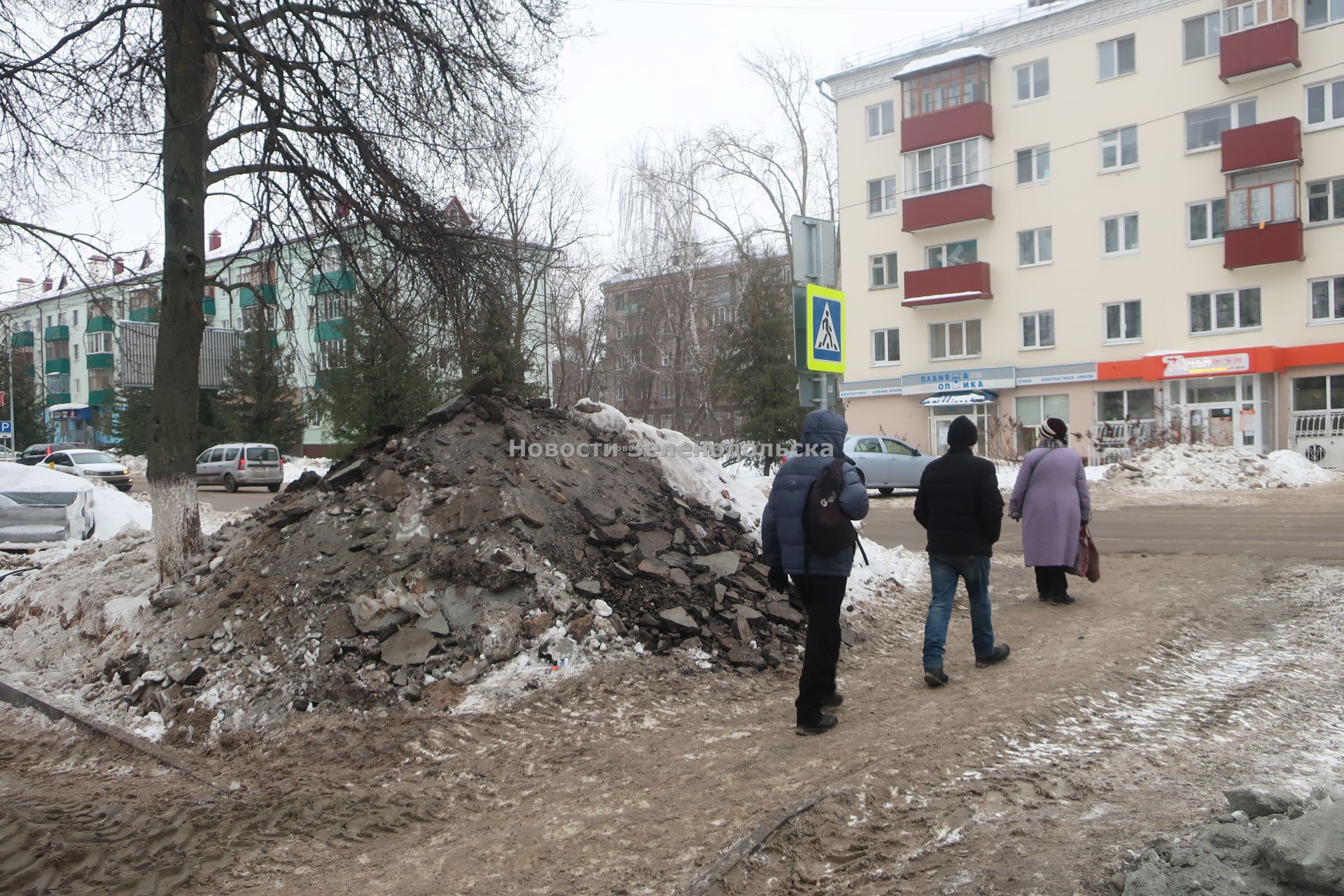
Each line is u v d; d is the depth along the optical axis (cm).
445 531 693
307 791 488
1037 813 379
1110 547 1170
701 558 739
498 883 370
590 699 575
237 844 426
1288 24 2577
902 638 730
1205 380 2814
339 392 1881
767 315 2969
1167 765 423
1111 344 2973
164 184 851
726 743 509
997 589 902
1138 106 2895
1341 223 2580
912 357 3412
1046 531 811
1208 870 304
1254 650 639
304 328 1455
